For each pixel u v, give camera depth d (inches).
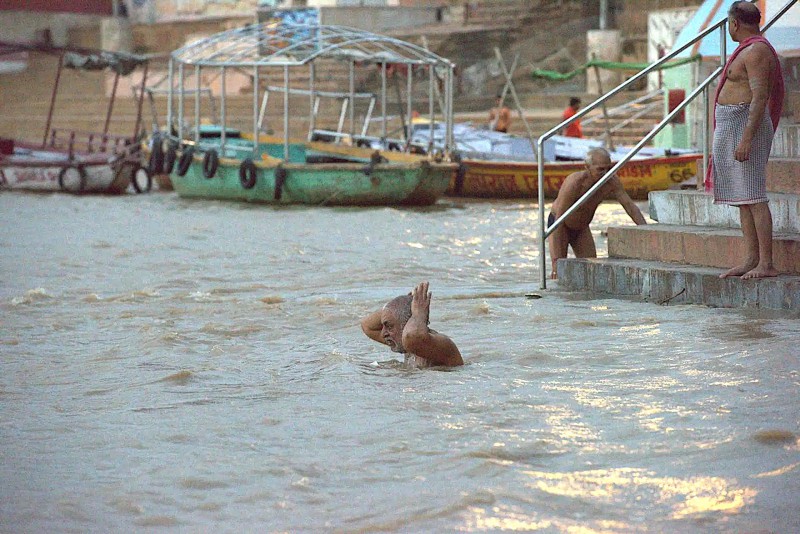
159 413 377.4
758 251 548.7
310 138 1583.4
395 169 1376.7
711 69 1428.4
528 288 658.2
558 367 427.8
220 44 2357.3
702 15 1392.7
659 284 585.0
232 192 1472.7
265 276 776.3
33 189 1722.4
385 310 441.7
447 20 2340.1
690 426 335.3
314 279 754.8
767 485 283.1
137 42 2581.2
